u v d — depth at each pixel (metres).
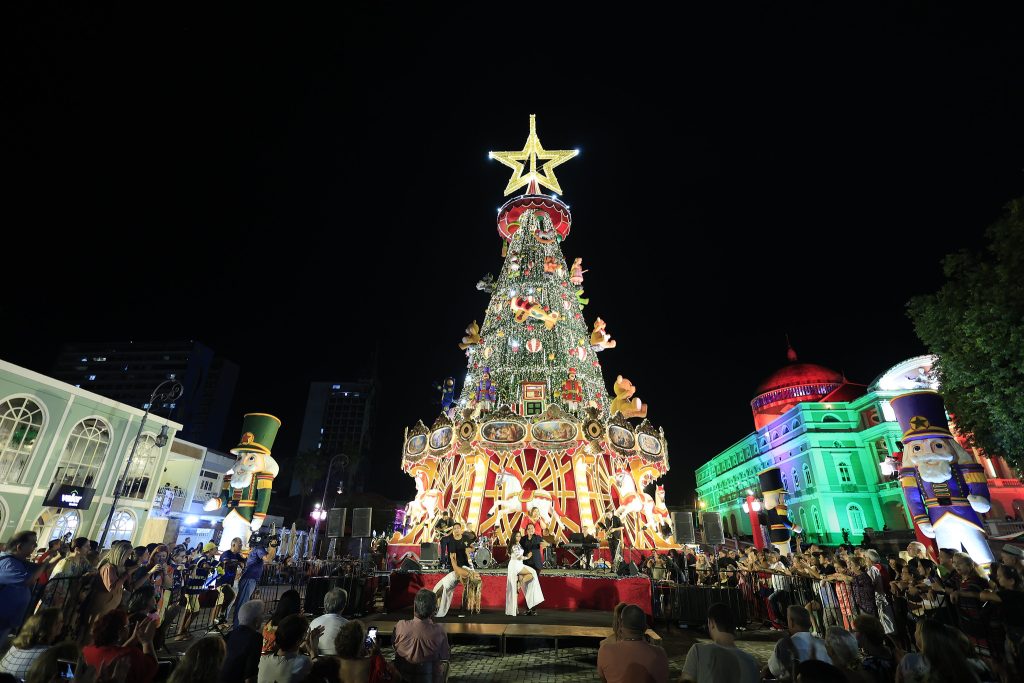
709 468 73.12
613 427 18.70
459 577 11.98
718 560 17.14
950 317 17.33
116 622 4.80
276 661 4.59
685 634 12.51
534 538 13.95
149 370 105.06
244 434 18.36
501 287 23.11
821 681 3.38
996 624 7.40
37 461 22.36
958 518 13.84
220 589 12.65
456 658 9.82
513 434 17.80
